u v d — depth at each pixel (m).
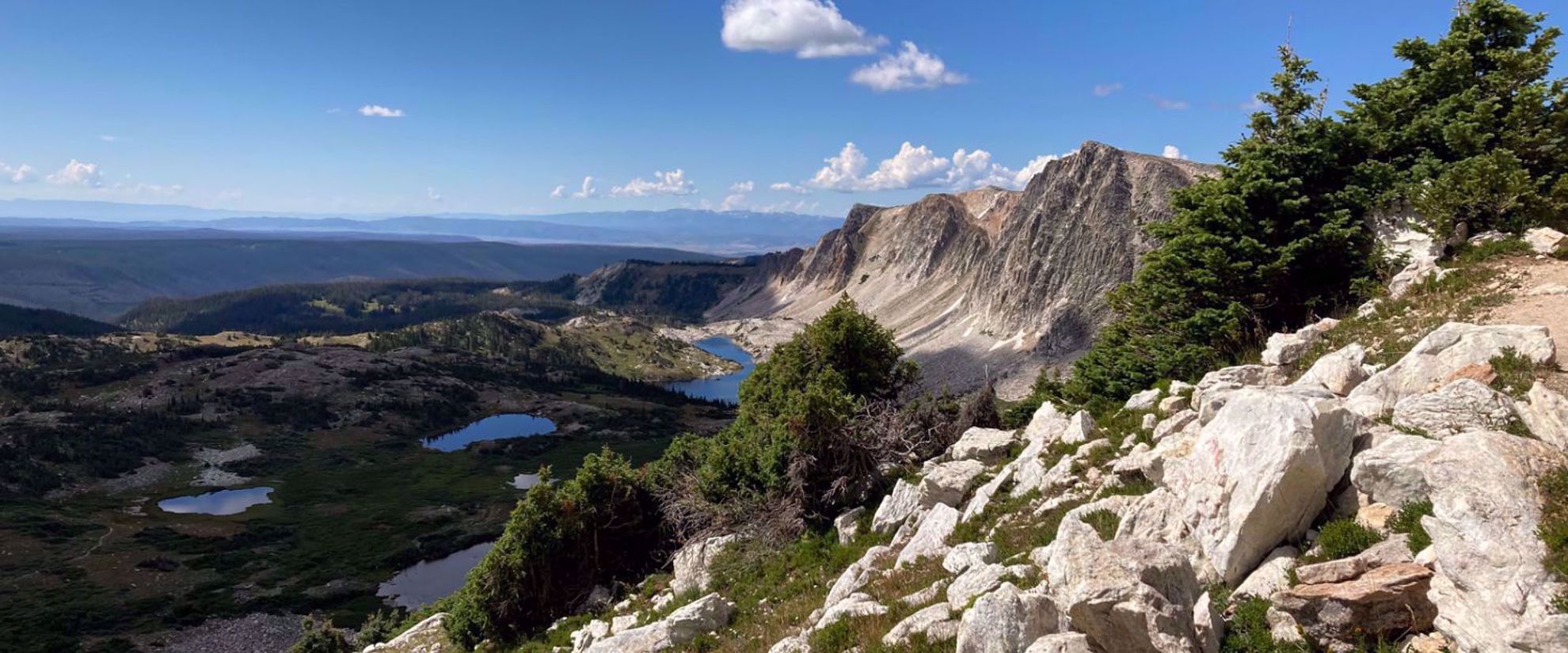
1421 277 23.55
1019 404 41.59
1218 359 28.98
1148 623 10.19
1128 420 21.83
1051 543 15.10
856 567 22.06
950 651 13.38
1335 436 12.37
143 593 106.50
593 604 37.22
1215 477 13.09
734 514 32.72
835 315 45.00
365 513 151.62
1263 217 31.64
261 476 184.00
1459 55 33.22
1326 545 11.27
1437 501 10.03
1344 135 32.47
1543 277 20.33
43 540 128.88
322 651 69.75
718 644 21.23
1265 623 10.90
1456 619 9.00
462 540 131.38
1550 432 11.48
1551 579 8.48
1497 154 26.39
